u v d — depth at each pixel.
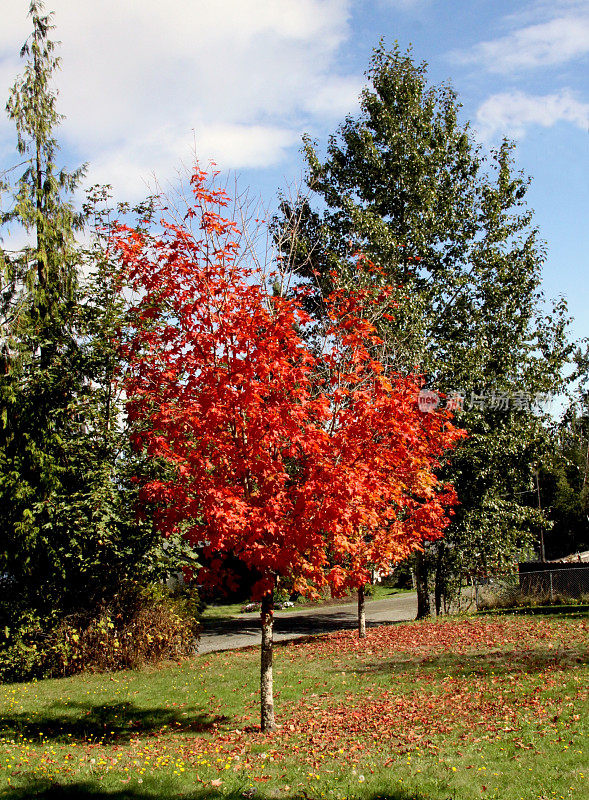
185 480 8.78
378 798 6.11
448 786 6.21
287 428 8.12
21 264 17.06
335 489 7.80
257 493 8.30
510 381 20.31
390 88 21.72
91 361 15.28
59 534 14.64
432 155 21.09
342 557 9.03
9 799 6.23
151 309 9.30
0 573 15.00
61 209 17.80
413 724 8.66
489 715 8.62
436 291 20.19
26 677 14.39
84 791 6.43
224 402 8.41
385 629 18.70
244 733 9.05
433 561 20.84
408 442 8.98
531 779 6.21
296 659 14.82
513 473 20.45
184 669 14.37
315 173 21.48
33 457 14.72
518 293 20.56
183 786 6.61
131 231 9.44
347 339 9.37
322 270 19.53
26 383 15.44
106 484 14.70
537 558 40.00
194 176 9.09
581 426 27.73
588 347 25.34
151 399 9.09
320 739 8.38
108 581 15.24
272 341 8.38
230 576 8.54
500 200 21.27
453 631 16.70
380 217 19.97
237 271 9.05
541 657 12.05
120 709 11.02
